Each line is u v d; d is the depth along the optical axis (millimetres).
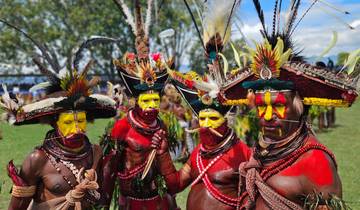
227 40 3631
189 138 9180
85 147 3648
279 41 2834
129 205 4418
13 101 3566
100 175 3758
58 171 3502
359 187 7172
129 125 4328
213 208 3664
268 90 2910
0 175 8125
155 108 4211
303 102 2941
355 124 17734
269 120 2914
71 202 3441
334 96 2854
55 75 3625
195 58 28500
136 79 4285
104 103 3691
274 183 2914
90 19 29984
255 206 3029
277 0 3012
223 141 3736
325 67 2934
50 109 3471
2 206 6180
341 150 11023
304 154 2889
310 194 2775
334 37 2900
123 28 32938
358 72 2752
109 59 33219
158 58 4352
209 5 3658
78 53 3701
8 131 14828
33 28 23781
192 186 3818
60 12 25047
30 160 3510
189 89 3867
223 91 3301
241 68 3172
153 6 4641
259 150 3062
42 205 3516
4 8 22828
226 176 3664
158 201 4359
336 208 2670
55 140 3555
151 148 4234
